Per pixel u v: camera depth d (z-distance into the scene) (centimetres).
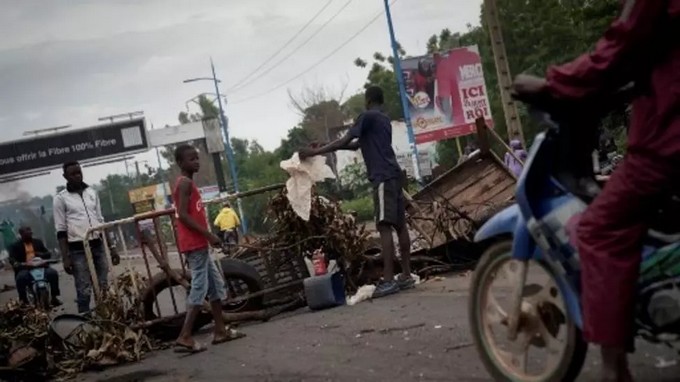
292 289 961
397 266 1015
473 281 457
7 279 3578
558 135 399
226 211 2516
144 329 870
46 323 834
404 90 3070
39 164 3641
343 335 709
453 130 3120
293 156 954
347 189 3997
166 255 899
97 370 788
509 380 436
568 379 409
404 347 609
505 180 1070
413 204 1072
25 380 783
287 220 965
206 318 900
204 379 633
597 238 361
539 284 422
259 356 686
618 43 350
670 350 464
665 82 341
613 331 358
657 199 351
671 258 361
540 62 3269
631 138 354
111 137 3703
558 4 3212
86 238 889
